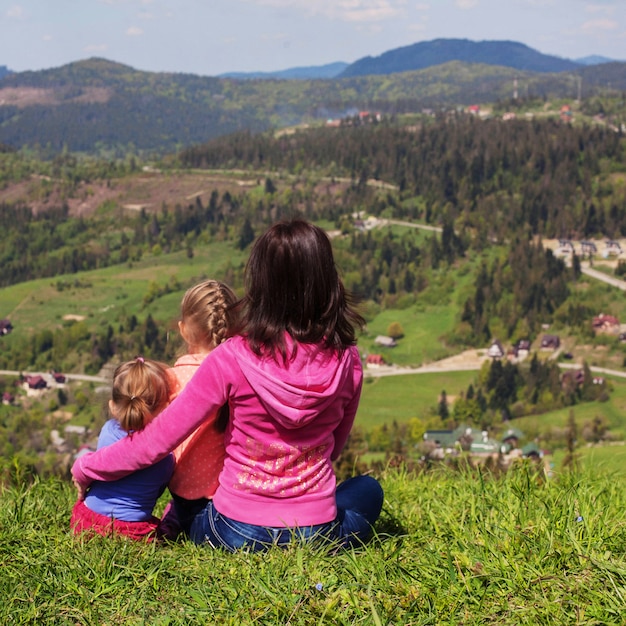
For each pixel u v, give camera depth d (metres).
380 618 2.62
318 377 3.03
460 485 4.89
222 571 3.01
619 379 141.00
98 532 3.52
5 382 149.00
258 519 3.13
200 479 3.62
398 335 170.62
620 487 4.73
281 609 2.65
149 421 3.37
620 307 178.75
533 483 4.36
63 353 164.88
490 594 2.81
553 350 162.50
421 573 3.00
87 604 2.79
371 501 3.57
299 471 3.15
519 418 117.56
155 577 2.96
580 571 2.92
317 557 3.04
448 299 189.25
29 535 3.51
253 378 3.02
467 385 136.38
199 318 3.65
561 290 186.00
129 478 3.59
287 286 2.99
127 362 3.48
